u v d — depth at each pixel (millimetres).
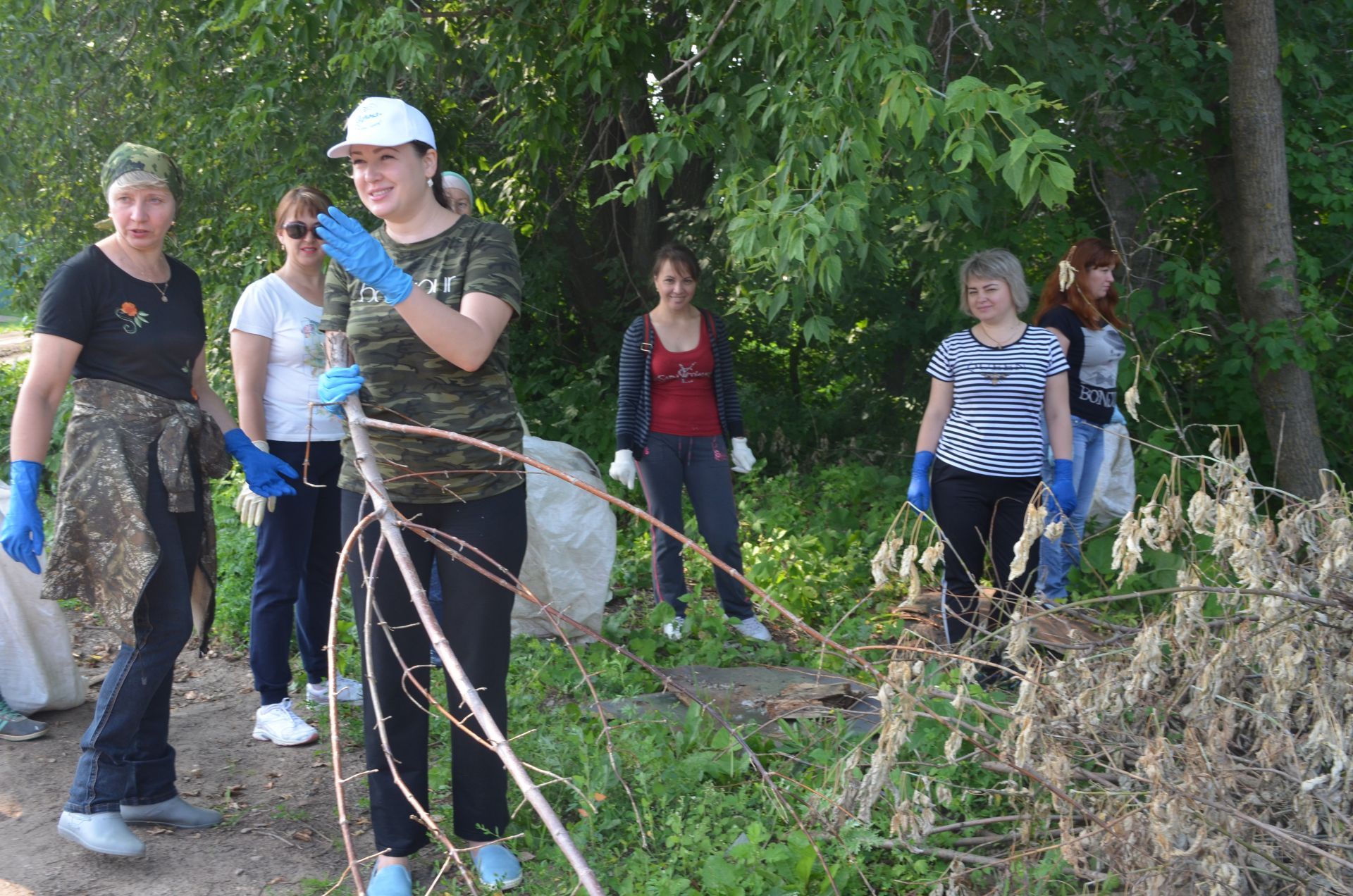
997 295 4316
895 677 2666
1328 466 8500
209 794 3695
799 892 2930
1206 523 2830
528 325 11078
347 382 2621
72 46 8844
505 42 7863
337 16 6750
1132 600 5332
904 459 8875
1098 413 5242
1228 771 2637
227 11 7242
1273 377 7234
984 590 3428
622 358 5328
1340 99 7922
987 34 6043
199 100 8719
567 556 4961
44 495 8180
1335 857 2477
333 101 8023
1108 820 2729
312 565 4285
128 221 3229
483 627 2945
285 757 4012
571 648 2516
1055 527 2867
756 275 7199
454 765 3043
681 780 3521
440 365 2867
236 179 8609
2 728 4043
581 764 3611
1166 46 7285
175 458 3250
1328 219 8320
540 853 3223
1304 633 2777
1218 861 2449
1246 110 7051
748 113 5527
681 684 4523
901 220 7207
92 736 3195
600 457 9164
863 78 5012
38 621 4238
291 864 3268
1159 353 7207
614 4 7082
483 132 9789
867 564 6445
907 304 9938
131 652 3217
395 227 2928
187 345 3369
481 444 2416
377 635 2889
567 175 10445
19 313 11352
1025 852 2822
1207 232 8641
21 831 3391
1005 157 4387
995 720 3328
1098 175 8156
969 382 4352
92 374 3234
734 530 5352
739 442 5441
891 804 3211
